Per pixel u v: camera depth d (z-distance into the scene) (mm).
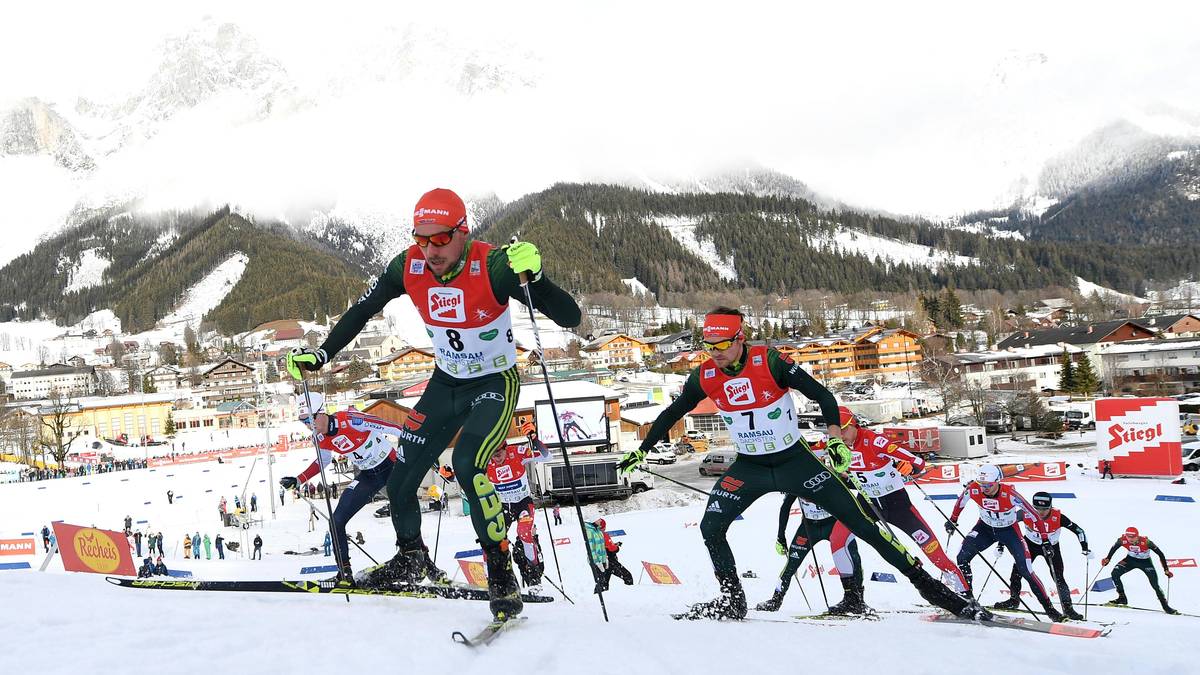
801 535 8664
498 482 7512
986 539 9648
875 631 4535
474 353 4727
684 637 4176
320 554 29047
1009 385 80688
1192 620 8883
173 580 5691
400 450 5145
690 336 148875
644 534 26938
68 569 12812
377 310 4938
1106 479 35375
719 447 59812
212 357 179625
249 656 3764
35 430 82188
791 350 110062
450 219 4375
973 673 3684
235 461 66062
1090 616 9750
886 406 70125
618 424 54062
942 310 156375
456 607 4844
